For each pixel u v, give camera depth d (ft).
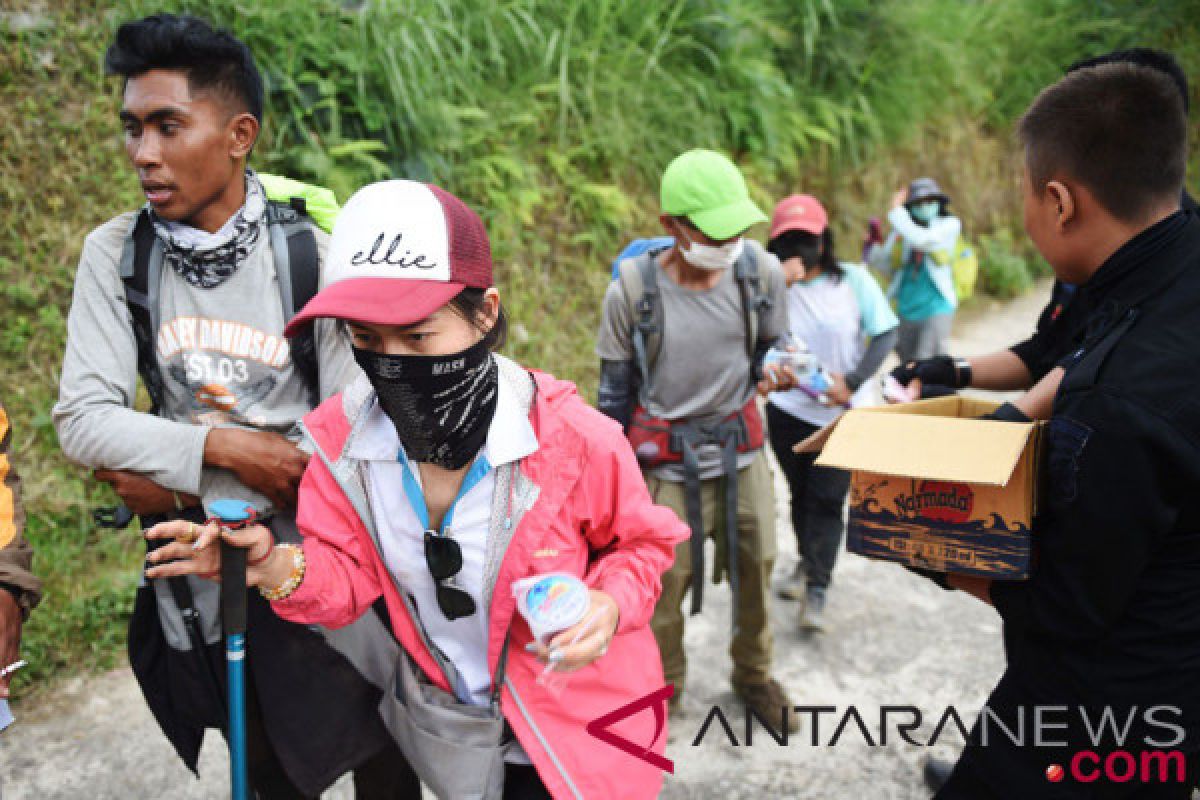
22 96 13.62
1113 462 4.95
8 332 12.57
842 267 11.70
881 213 25.61
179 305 6.07
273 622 6.29
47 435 12.34
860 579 13.62
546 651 4.52
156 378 6.24
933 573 6.08
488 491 5.01
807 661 11.69
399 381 4.57
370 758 6.81
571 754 5.29
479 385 4.75
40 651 10.71
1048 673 5.55
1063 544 5.20
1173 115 5.11
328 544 5.31
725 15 22.15
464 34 18.34
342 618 5.34
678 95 21.34
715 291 9.20
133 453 5.76
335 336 6.16
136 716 10.27
